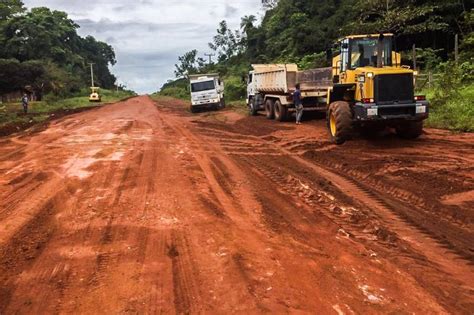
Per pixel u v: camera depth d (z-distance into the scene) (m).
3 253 5.95
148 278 5.03
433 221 7.00
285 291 4.67
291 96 20.38
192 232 6.46
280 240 6.18
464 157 10.71
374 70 12.10
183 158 12.38
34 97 61.34
